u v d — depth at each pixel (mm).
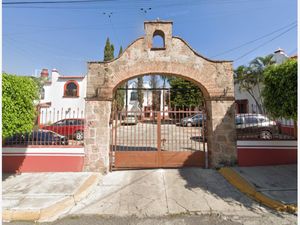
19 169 7105
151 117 9047
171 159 7707
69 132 9742
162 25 7609
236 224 4059
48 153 7203
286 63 5453
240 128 9945
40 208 4480
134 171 7406
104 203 5062
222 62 7516
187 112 8055
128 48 7488
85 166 7172
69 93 20688
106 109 7336
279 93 5516
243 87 20406
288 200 4734
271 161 7410
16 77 5957
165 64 7430
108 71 7402
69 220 4320
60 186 5816
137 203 5016
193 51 7520
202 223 4117
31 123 6324
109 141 7477
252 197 5227
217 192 5578
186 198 5234
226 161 7363
